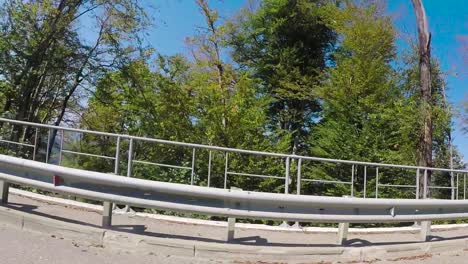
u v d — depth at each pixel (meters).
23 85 19.14
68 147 15.52
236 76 24.41
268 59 29.98
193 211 6.41
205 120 19.53
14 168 7.05
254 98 21.95
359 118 21.20
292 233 8.24
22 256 5.40
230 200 6.47
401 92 23.20
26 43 18.84
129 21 20.83
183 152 16.09
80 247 6.13
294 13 28.50
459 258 7.22
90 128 25.95
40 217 6.62
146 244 6.24
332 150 20.11
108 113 25.06
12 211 6.72
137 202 6.38
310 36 30.11
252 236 7.62
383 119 20.53
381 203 7.26
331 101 22.00
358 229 9.00
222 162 15.95
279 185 16.91
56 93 21.66
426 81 18.22
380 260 6.92
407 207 7.61
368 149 19.59
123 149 17.39
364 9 23.61
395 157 19.00
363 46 22.81
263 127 20.91
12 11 18.38
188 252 6.25
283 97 28.86
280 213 6.65
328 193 18.75
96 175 6.41
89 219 7.24
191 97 20.84
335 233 8.45
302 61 29.81
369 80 21.75
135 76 21.52
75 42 20.12
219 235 7.32
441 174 25.89
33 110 20.38
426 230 8.01
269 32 29.20
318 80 27.47
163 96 20.77
